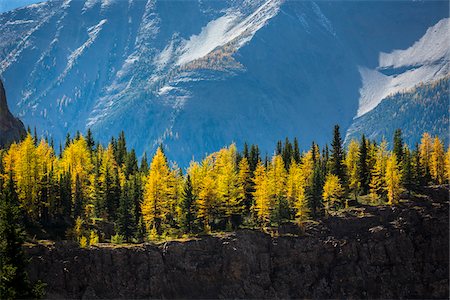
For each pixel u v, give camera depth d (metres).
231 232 165.25
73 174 169.38
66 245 147.38
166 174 176.00
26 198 152.12
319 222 174.25
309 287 163.50
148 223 166.25
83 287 145.38
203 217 169.62
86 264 147.00
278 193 173.12
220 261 159.25
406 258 170.88
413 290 167.25
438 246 172.62
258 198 171.88
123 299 147.50
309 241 168.25
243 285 158.88
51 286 141.50
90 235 154.00
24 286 78.81
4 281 77.50
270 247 165.88
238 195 176.25
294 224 172.00
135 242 158.75
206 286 156.25
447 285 167.50
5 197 83.12
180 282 154.25
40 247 144.12
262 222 173.12
